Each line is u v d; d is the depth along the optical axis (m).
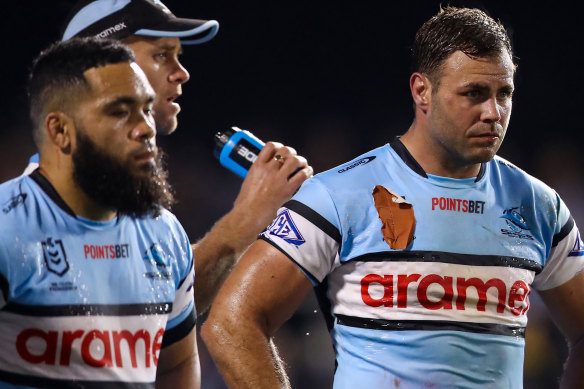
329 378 22.08
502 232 8.84
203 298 9.54
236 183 30.55
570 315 9.63
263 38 35.28
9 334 6.78
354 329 8.70
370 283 8.62
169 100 9.43
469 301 8.57
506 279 8.73
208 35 9.74
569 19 35.53
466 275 8.59
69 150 7.09
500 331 8.66
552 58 35.78
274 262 8.74
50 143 7.14
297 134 35.50
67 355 6.92
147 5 9.27
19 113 28.94
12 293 6.75
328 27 35.44
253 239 9.64
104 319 7.16
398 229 8.62
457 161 8.73
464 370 8.46
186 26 9.23
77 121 7.02
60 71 7.07
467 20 8.48
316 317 22.20
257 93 35.41
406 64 35.41
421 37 8.77
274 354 8.81
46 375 6.84
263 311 8.77
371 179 8.88
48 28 29.34
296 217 8.78
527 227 9.02
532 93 35.81
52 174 7.18
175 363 8.30
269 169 9.67
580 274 9.51
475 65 8.32
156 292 7.62
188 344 8.34
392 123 35.56
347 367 8.76
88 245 7.20
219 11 34.91
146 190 7.26
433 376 8.41
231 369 8.65
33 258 6.86
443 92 8.44
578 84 35.72
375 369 8.52
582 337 9.68
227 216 9.73
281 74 35.47
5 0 29.09
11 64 29.17
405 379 8.43
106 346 7.12
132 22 9.13
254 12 35.12
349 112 35.72
